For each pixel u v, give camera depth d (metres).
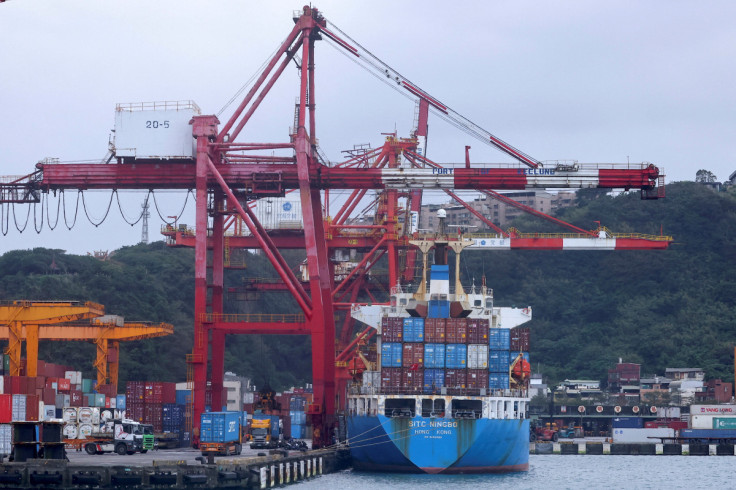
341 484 97.62
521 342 107.81
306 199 113.44
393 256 140.38
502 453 103.88
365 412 105.81
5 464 81.56
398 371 103.44
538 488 96.94
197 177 114.50
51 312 119.00
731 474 127.56
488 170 116.00
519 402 107.31
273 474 93.56
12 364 118.19
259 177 116.44
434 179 116.19
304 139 114.25
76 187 118.06
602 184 115.75
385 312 114.19
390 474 106.25
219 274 120.31
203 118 115.12
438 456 100.06
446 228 115.38
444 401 102.31
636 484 111.94
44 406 113.81
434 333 104.06
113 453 109.00
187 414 140.12
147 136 116.44
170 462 84.81
